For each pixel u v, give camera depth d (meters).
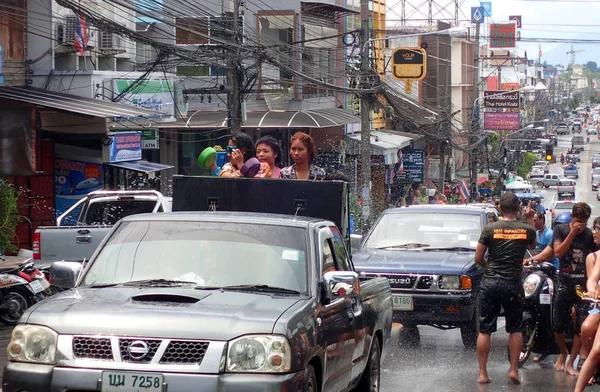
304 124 34.06
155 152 32.75
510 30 92.06
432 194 52.78
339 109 41.25
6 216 19.11
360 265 13.16
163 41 31.41
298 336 6.39
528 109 111.19
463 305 12.72
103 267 7.34
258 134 38.00
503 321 15.70
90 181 25.44
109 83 25.73
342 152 41.28
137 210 16.77
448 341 13.85
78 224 16.50
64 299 6.74
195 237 7.42
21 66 24.23
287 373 6.19
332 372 7.26
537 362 12.22
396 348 13.05
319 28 40.81
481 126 69.38
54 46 24.52
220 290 6.98
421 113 53.91
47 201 24.86
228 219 7.58
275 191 10.50
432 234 14.28
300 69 37.75
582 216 10.88
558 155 163.00
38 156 24.41
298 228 7.53
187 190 10.70
